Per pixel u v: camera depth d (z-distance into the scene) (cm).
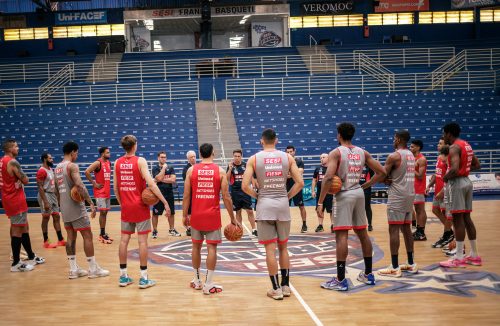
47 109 2164
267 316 476
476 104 2095
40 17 2967
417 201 838
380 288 560
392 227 607
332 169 540
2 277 652
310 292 552
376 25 2947
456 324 444
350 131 555
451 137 650
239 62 2545
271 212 531
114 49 2814
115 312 498
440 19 2964
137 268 689
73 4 3088
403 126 1962
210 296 548
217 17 2928
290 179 948
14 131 2008
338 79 2377
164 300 536
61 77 2503
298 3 2944
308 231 984
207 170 554
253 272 653
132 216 584
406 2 2925
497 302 504
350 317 467
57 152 1872
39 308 516
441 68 2456
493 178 1599
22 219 693
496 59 2530
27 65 2681
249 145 1891
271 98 2230
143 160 586
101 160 898
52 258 771
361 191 554
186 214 573
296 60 2641
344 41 2958
